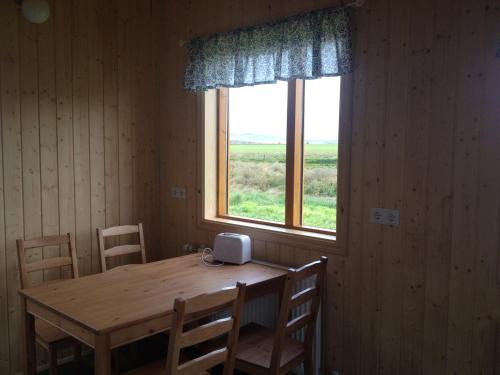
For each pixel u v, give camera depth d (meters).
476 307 2.28
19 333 3.09
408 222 2.50
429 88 2.39
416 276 2.48
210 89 3.43
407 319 2.53
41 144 3.15
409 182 2.49
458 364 2.35
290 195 3.18
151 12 3.79
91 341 2.00
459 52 2.28
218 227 3.51
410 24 2.45
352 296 2.75
